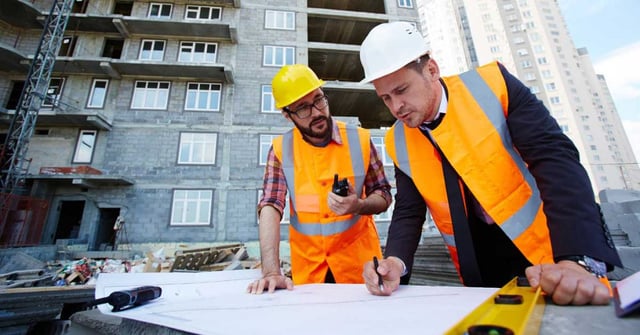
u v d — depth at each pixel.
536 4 60.03
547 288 0.60
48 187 11.16
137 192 11.12
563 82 53.44
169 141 11.77
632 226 4.25
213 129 12.09
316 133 1.79
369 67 1.22
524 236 1.17
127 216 10.84
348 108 15.44
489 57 61.12
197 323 0.61
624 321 0.44
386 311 0.67
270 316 0.66
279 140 1.99
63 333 1.26
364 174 1.87
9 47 11.84
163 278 1.21
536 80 54.47
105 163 11.31
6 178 10.39
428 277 3.57
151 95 12.41
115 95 12.33
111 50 14.23
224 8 13.95
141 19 12.30
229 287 1.30
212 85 12.83
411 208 1.45
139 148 11.61
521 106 1.15
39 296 1.46
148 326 0.66
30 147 11.59
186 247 10.45
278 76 1.80
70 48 13.29
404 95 1.19
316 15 14.75
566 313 0.51
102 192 11.11
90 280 6.70
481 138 1.20
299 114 1.74
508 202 1.19
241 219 11.21
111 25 13.05
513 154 1.19
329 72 16.27
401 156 1.50
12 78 13.13
